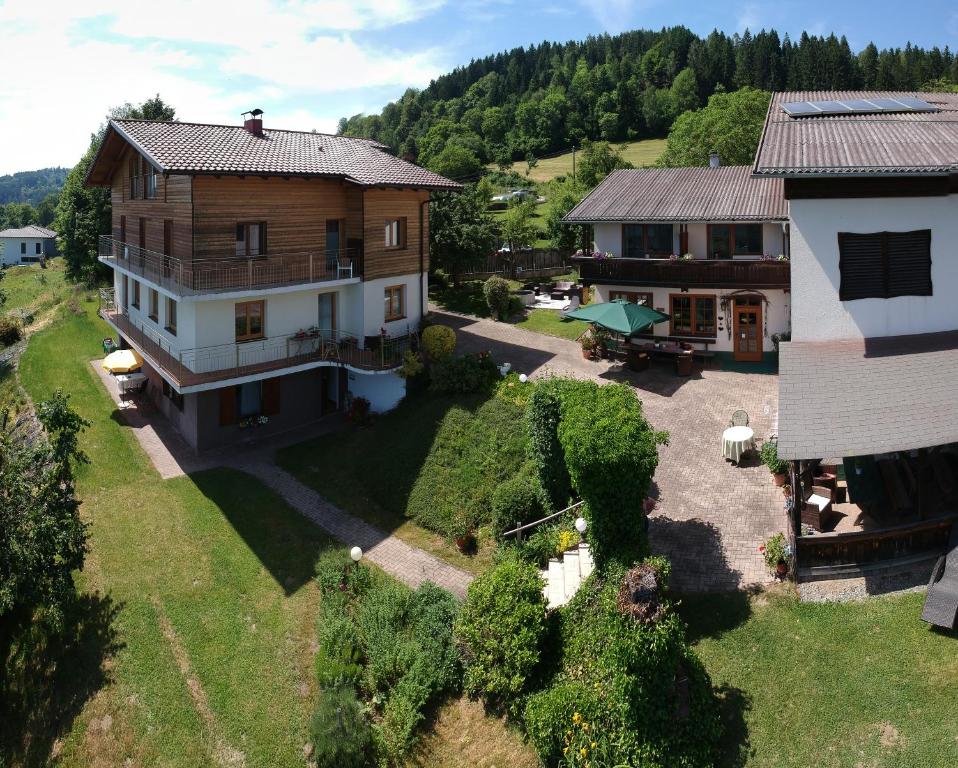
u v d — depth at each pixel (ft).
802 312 65.82
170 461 90.89
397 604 60.95
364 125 563.48
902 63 383.65
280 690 57.82
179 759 54.24
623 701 41.22
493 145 394.32
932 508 54.54
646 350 97.55
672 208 103.09
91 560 73.82
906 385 54.39
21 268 272.10
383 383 96.48
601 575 52.54
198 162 81.10
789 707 42.86
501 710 50.70
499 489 68.54
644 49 505.66
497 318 125.39
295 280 92.17
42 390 112.98
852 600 49.03
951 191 61.41
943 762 37.65
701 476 70.38
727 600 51.93
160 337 97.60
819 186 64.13
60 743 57.93
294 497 81.82
